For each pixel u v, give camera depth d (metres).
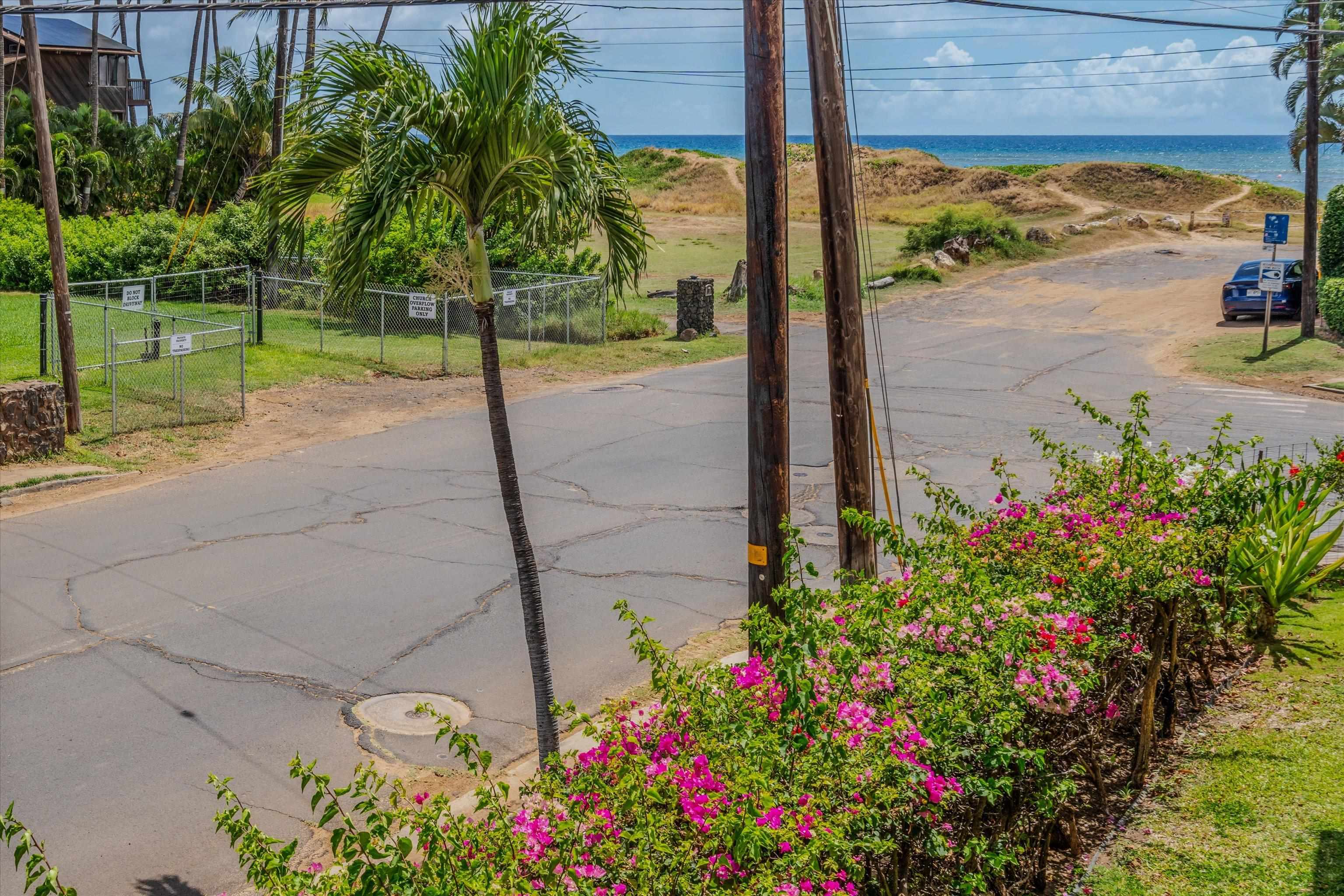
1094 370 24.11
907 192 72.31
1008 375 23.62
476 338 27.72
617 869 3.56
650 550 12.76
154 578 11.81
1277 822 5.61
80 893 6.41
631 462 16.92
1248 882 5.11
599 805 3.92
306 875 3.68
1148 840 5.59
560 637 10.16
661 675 5.11
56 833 7.05
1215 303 32.41
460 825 3.82
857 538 7.83
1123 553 6.09
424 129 6.06
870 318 32.62
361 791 3.96
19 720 8.62
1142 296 34.78
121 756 8.08
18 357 22.48
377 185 5.90
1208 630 7.05
